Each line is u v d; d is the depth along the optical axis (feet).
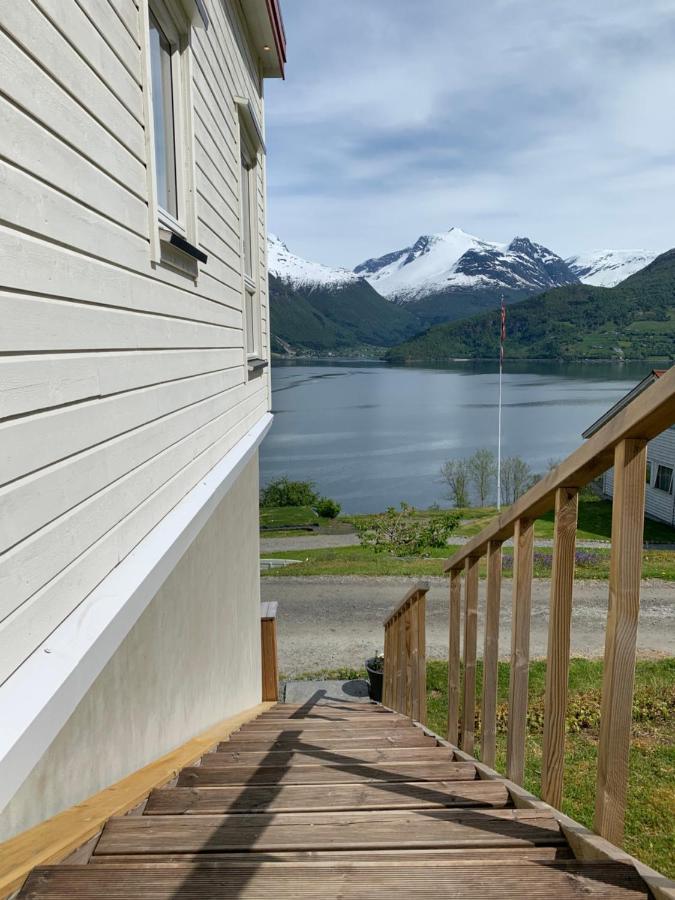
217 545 15.10
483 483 132.16
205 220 12.66
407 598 13.55
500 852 4.81
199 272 11.95
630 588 4.32
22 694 4.97
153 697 9.65
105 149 7.23
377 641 32.86
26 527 5.21
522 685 6.46
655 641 29.30
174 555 9.48
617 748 4.42
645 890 3.95
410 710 14.02
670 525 64.80
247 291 19.85
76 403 6.30
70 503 6.12
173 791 6.77
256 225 20.76
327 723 12.96
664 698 19.75
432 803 6.32
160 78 10.54
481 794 6.39
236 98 16.16
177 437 10.27
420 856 4.79
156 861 4.95
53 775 6.13
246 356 17.81
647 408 3.77
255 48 20.24
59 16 6.05
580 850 4.68
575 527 5.27
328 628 34.96
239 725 14.30
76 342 6.32
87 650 5.96
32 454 5.33
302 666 29.60
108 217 7.31
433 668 25.41
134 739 8.71
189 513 10.02
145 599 8.09
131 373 8.04
